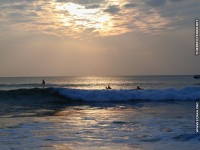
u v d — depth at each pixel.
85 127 15.07
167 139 12.30
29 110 22.80
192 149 10.71
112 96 30.88
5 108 24.14
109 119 17.70
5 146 11.27
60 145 11.43
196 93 32.22
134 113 20.55
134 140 12.20
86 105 26.75
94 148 10.99
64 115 19.72
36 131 14.05
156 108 23.73
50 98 30.08
